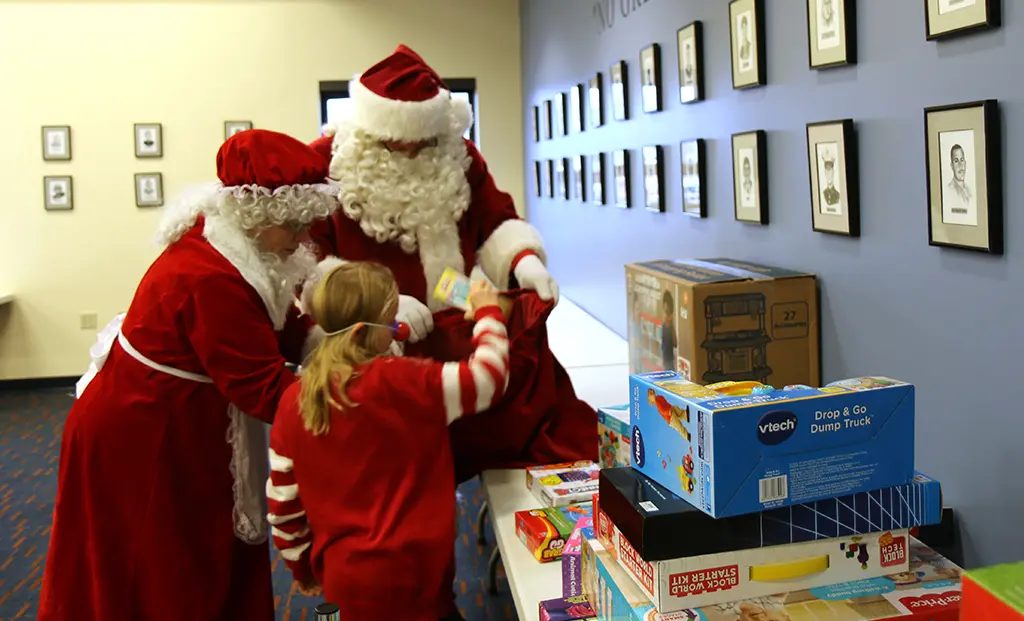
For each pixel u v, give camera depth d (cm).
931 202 149
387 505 156
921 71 152
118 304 582
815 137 186
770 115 212
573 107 439
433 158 207
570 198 460
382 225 204
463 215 223
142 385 173
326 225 209
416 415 157
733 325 190
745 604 108
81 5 563
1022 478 134
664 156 295
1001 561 140
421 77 200
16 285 573
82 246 577
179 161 580
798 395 108
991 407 141
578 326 394
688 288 190
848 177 175
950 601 107
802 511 108
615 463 179
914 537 130
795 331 193
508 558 157
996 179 134
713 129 249
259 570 193
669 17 283
